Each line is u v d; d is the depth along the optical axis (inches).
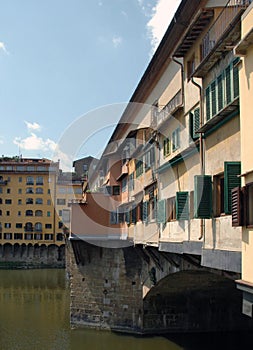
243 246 373.1
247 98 367.2
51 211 3678.6
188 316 976.3
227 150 439.2
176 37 690.2
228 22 474.0
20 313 1238.9
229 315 984.9
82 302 1040.2
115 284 1000.9
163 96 786.8
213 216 468.8
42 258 3641.7
